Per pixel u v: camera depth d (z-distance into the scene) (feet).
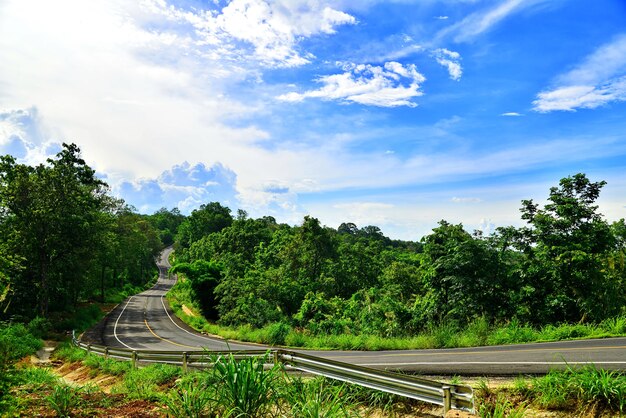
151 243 363.97
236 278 147.74
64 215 120.88
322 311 99.35
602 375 18.13
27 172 121.39
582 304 60.29
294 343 68.69
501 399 19.26
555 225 65.46
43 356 77.97
